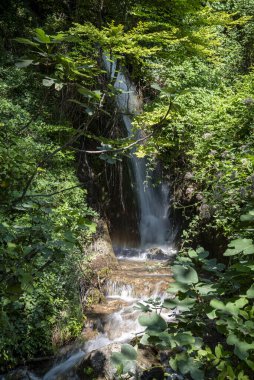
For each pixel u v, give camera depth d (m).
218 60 9.98
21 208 1.84
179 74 8.87
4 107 5.83
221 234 6.13
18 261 1.63
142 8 8.55
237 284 1.88
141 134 7.38
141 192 8.70
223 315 1.62
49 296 4.68
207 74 9.26
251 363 1.42
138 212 8.57
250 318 1.56
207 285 1.79
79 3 8.47
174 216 8.07
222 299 1.94
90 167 7.71
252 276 1.82
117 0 8.73
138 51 6.50
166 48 9.25
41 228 1.78
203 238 6.74
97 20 8.70
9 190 1.92
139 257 7.39
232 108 7.03
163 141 5.06
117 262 6.57
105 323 4.98
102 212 7.53
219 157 6.23
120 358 1.56
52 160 6.00
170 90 1.68
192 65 9.34
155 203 8.54
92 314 5.21
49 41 1.50
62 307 4.91
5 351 4.11
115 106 7.27
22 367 4.27
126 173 8.37
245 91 7.63
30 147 5.04
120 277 5.91
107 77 7.86
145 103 9.07
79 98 7.35
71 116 7.45
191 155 7.65
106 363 3.70
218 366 1.57
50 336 4.60
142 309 1.88
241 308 1.67
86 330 4.92
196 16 9.05
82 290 5.55
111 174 7.95
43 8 8.81
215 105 7.49
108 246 6.68
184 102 7.87
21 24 8.12
